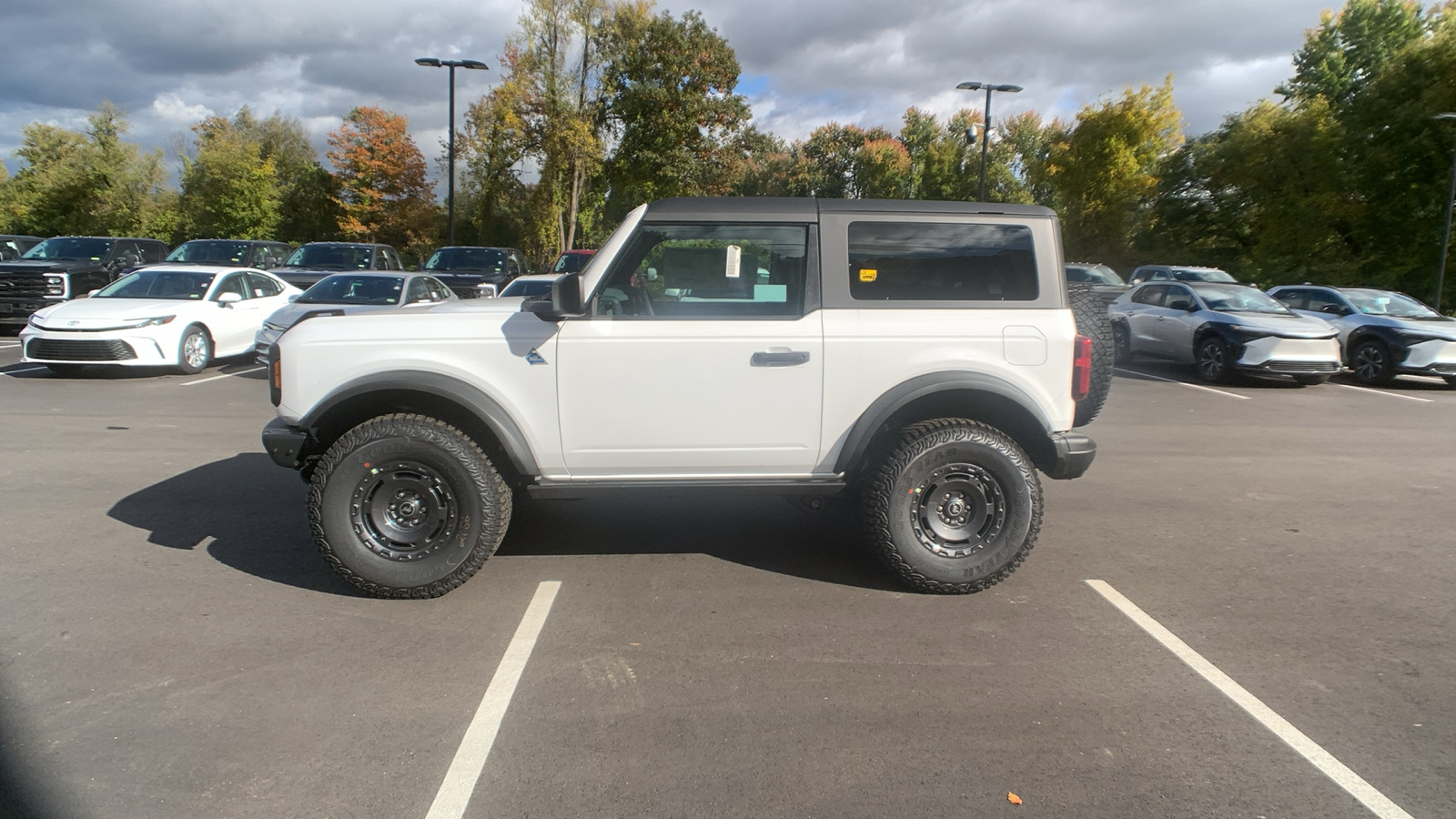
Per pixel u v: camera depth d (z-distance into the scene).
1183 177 36.16
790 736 3.11
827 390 4.35
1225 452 8.34
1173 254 36.22
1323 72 34.28
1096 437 9.09
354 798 2.71
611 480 4.40
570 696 3.38
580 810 2.66
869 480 4.43
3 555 4.84
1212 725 3.23
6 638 3.80
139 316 11.36
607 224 40.44
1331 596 4.57
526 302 4.57
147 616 4.05
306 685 3.43
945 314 4.39
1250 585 4.72
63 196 47.00
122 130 48.62
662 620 4.13
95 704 3.25
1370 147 28.31
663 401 4.32
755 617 4.18
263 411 9.34
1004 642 3.94
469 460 4.20
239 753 2.95
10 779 2.77
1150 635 4.04
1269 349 12.64
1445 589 4.70
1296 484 7.07
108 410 9.23
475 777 2.83
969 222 4.45
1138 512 6.18
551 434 4.32
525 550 5.15
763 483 4.43
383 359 4.26
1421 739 3.15
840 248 4.37
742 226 4.36
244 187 43.66
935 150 54.25
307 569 4.72
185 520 5.54
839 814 2.66
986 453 4.33
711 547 5.23
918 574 4.40
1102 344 5.00
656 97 38.12
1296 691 3.51
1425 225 27.38
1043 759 2.98
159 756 2.92
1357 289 15.39
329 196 47.50
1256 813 2.70
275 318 11.76
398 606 4.24
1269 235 31.20
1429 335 13.21
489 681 3.50
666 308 4.38
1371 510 6.31
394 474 4.21
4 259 19.02
